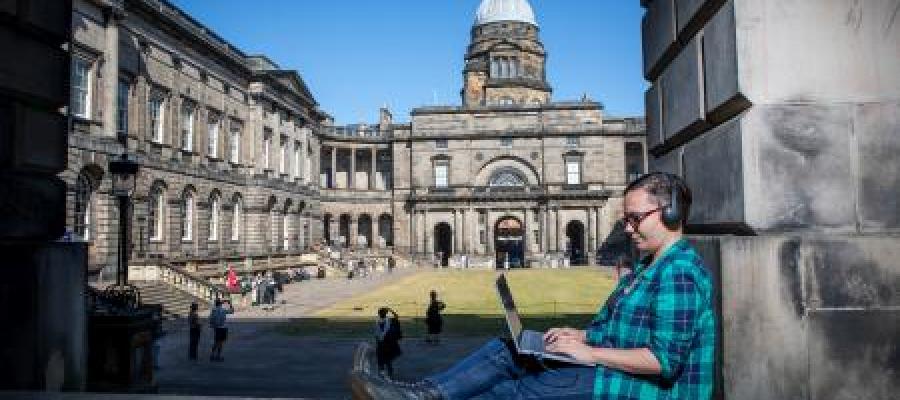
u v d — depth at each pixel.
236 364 21.42
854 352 4.41
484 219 85.12
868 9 4.64
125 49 40.25
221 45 54.28
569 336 3.52
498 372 3.70
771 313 4.48
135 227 40.88
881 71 4.61
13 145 6.89
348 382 3.71
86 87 35.78
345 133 89.62
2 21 6.73
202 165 50.47
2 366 6.81
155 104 44.88
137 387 12.10
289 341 25.89
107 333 11.84
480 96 99.19
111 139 36.97
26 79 6.99
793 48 4.61
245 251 58.28
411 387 3.69
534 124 85.69
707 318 3.30
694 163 5.64
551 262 80.38
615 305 3.70
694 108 5.49
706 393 3.28
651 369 3.19
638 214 3.64
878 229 4.53
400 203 87.56
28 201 7.07
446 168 87.00
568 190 82.62
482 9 101.94
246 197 58.59
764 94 4.59
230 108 55.94
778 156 4.57
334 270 65.94
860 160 4.56
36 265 6.86
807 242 4.45
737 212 4.70
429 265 83.81
